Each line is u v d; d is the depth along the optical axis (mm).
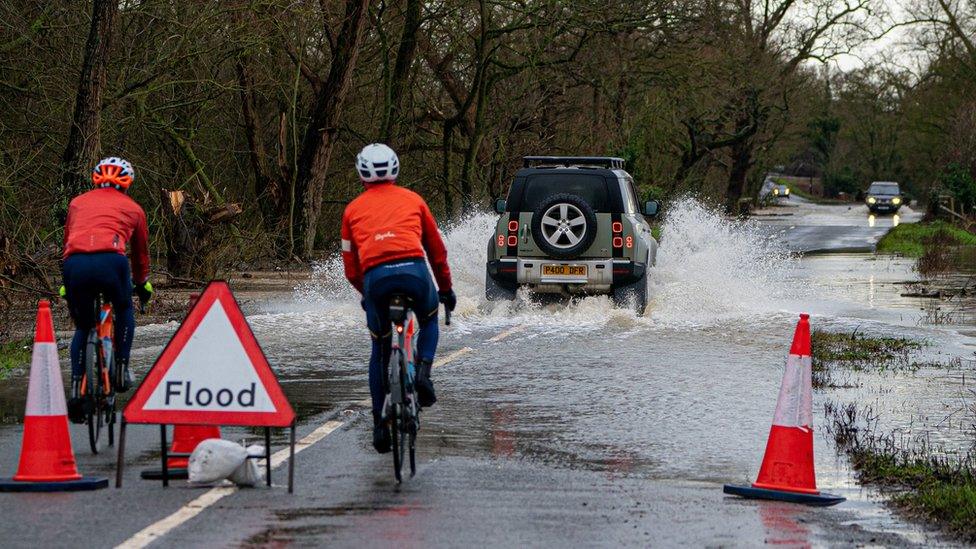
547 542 11766
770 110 100562
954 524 12625
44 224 42875
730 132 105062
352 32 59406
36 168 48375
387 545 11547
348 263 14852
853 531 12422
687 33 67438
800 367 14109
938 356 26969
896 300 41469
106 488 14078
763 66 89562
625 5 61906
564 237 33719
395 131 63781
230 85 56156
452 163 67688
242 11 51750
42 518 12523
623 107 75438
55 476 14008
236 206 45500
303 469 15242
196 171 57906
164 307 37500
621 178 34656
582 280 33844
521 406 20188
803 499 13719
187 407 14031
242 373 14039
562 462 15773
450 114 72375
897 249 75250
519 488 14219
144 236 16719
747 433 17859
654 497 13852
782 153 181125
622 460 15930
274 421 13977
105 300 16438
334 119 60219
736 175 128125
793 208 191625
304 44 59938
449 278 15227
